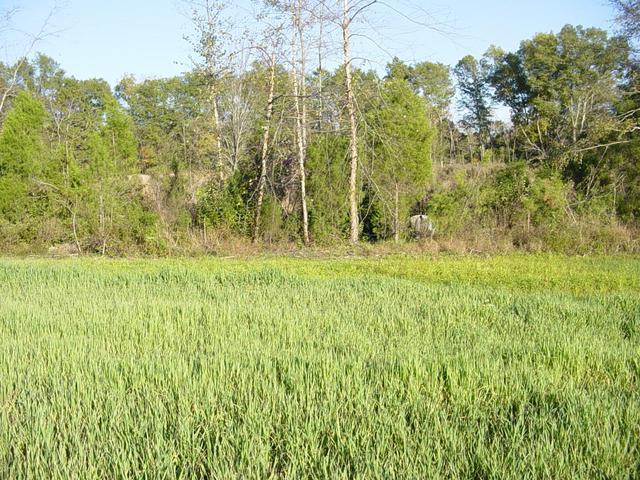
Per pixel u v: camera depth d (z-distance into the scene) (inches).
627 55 988.6
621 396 208.1
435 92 2068.2
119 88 1863.9
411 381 218.1
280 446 170.2
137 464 158.9
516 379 222.4
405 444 165.5
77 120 1353.3
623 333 313.1
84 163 916.0
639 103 950.4
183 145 1222.3
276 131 807.7
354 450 163.9
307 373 223.3
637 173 871.7
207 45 931.3
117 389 210.7
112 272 527.8
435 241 804.0
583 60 1711.4
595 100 1565.0
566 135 1700.3
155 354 260.2
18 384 217.9
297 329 306.5
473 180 877.2
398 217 857.5
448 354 255.4
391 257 709.9
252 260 683.4
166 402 201.0
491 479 150.6
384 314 351.9
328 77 845.2
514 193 839.7
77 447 167.3
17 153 785.6
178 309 357.4
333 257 717.3
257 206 805.9
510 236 801.6
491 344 284.0
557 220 813.9
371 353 266.2
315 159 828.6
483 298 411.5
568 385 219.9
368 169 821.2
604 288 470.6
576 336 293.3
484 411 195.6
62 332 308.0
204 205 836.0
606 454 160.4
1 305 373.7
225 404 198.4
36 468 157.8
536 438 174.1
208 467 160.6
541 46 1768.0
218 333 303.0
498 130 2107.5
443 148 1401.3
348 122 799.1
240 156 940.0
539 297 410.0
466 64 2130.9
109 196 765.9
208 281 480.1
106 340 289.6
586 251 753.6
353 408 194.2
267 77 844.0
